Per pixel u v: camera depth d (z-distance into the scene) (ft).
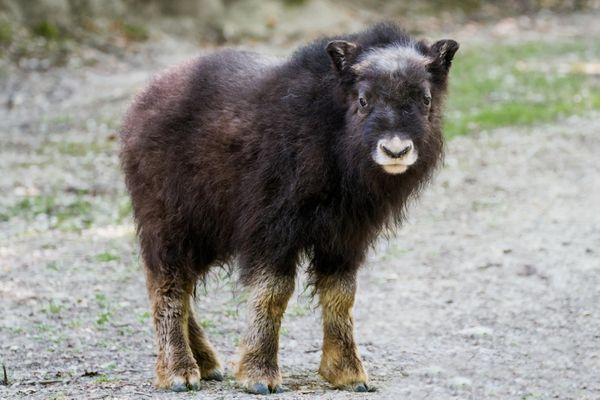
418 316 50.75
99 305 52.75
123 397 37.83
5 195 75.25
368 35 39.04
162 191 40.91
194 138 40.04
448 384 39.40
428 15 169.37
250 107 39.14
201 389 39.52
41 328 48.91
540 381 39.75
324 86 37.88
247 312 38.55
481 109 101.81
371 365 42.93
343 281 39.19
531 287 54.60
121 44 137.08
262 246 38.11
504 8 177.17
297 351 45.93
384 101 35.86
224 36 150.30
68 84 117.39
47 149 89.76
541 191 74.90
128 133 42.39
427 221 68.80
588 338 45.93
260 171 38.01
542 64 127.34
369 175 36.52
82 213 71.61
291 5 159.84
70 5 139.33
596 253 59.98
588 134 90.94
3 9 133.39
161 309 40.65
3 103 108.99
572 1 183.32
